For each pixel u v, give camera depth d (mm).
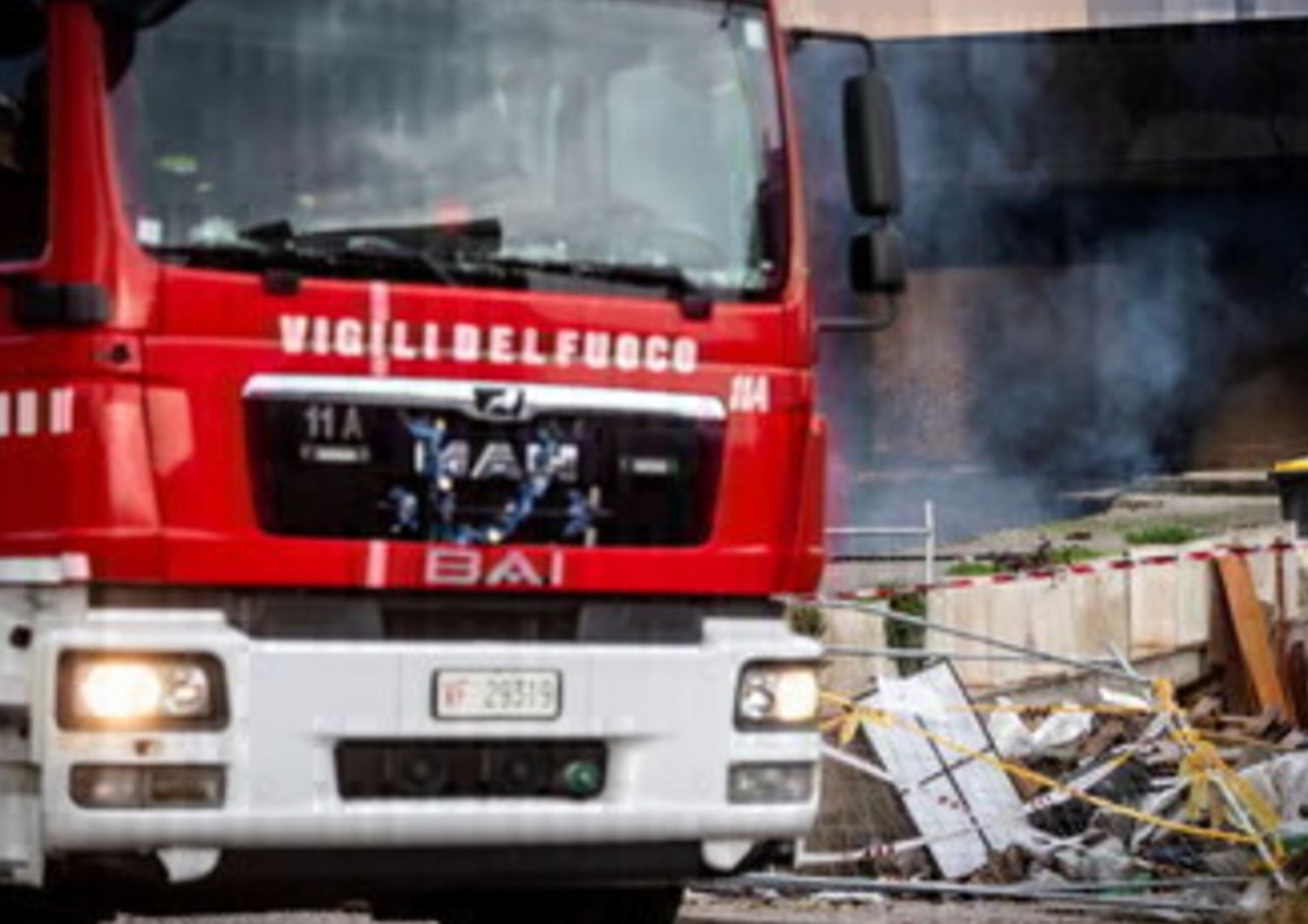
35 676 14086
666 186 15367
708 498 15219
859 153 15734
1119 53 73375
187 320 14164
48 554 14094
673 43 15539
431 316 14625
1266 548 33906
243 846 14141
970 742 23594
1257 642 34750
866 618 27219
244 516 14188
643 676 14914
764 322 15438
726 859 15250
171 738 13969
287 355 14328
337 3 14773
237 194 14398
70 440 14047
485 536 14641
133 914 15297
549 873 14867
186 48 14422
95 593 14094
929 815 23125
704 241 15391
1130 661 32344
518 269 14891
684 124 15469
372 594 14484
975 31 70812
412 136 14812
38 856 14156
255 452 14219
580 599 14977
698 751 15031
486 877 14734
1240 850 22141
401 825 14352
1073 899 21328
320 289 14422
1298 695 35281
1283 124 74312
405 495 14500
